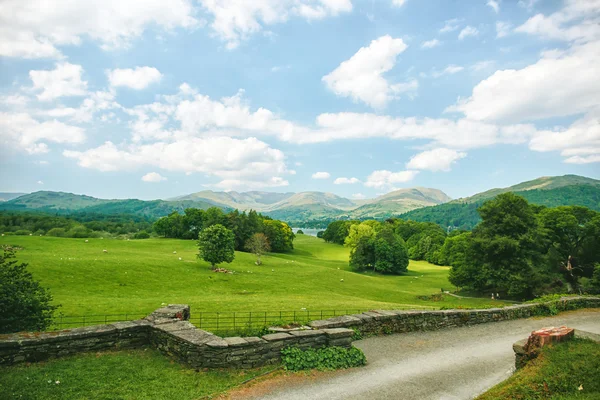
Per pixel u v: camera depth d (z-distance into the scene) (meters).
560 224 66.44
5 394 10.59
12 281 17.58
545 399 10.22
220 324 25.11
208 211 142.38
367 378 13.44
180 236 142.00
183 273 67.38
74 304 38.25
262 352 14.03
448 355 16.61
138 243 104.31
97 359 13.73
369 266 117.88
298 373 13.45
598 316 25.95
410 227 172.25
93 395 10.98
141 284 56.94
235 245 129.38
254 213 140.12
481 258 64.50
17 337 13.20
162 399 10.96
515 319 24.78
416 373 14.09
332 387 12.48
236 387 12.06
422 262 142.88
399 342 18.61
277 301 43.22
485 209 64.50
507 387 11.24
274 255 125.06
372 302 48.31
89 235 141.38
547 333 13.55
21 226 147.62
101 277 57.66
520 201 62.16
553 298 29.23
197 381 12.30
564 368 11.51
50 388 11.20
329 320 18.62
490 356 16.55
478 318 23.33
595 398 9.84
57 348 13.63
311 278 78.69
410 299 65.06
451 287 82.62
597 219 64.19
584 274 68.69
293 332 15.31
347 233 175.50
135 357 14.19
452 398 11.78
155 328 15.20
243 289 60.97
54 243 87.69
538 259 61.53
